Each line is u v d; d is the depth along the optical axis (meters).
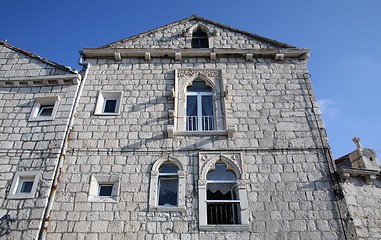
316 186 12.01
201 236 10.92
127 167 12.40
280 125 13.59
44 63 15.11
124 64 15.48
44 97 13.98
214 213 11.61
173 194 12.09
